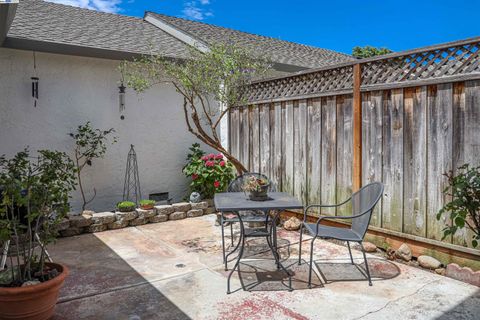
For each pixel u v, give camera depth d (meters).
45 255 3.09
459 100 3.45
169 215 5.93
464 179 3.01
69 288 3.37
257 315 2.85
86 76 5.91
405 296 3.13
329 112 4.75
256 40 9.68
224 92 5.09
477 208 2.96
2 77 5.24
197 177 6.42
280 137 5.50
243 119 6.20
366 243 4.32
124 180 6.33
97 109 6.03
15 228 2.73
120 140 6.27
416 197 3.84
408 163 3.90
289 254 4.27
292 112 5.29
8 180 2.68
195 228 5.45
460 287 3.29
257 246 4.59
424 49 3.69
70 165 3.03
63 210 2.89
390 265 3.86
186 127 6.93
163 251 4.41
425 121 3.73
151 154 6.60
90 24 7.14
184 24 8.66
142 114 6.46
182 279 3.56
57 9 7.62
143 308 2.98
